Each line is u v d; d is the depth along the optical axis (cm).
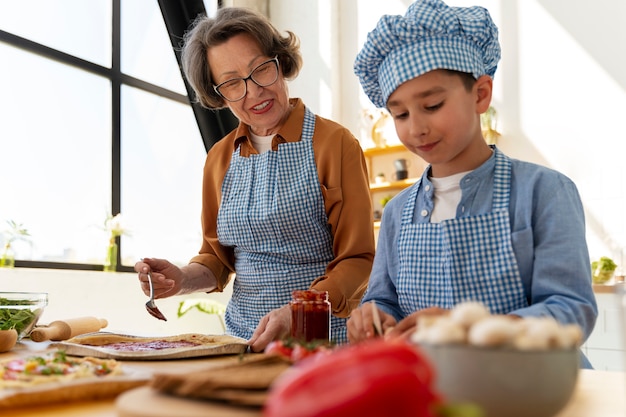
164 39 394
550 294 101
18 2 311
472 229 111
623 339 63
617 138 369
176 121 397
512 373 57
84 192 336
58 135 325
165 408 59
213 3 439
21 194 306
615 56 373
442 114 108
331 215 164
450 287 111
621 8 373
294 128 173
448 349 58
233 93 169
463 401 58
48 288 296
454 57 107
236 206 173
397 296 126
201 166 416
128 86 364
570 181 112
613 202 366
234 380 64
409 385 42
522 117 398
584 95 380
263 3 481
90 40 346
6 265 287
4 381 79
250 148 177
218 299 420
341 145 168
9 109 304
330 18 463
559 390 58
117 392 80
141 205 369
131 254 360
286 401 44
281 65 179
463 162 119
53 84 325
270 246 169
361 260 156
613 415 66
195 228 407
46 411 71
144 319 351
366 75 123
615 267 342
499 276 108
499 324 58
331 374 45
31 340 162
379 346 46
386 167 447
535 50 397
